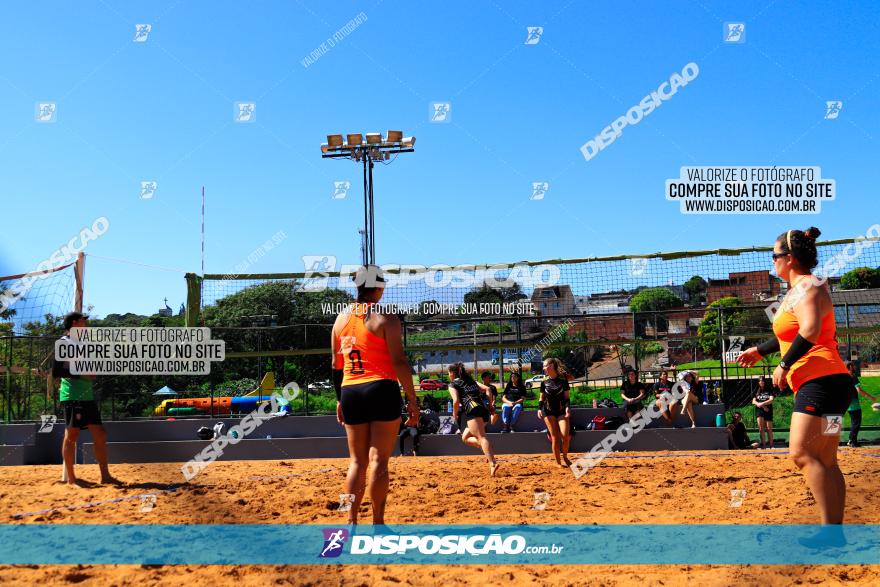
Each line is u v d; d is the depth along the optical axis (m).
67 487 8.09
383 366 5.08
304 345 15.92
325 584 3.87
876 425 16.09
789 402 16.48
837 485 4.21
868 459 9.62
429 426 13.94
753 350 4.89
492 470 9.04
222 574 4.12
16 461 12.91
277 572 4.14
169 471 10.11
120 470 10.44
